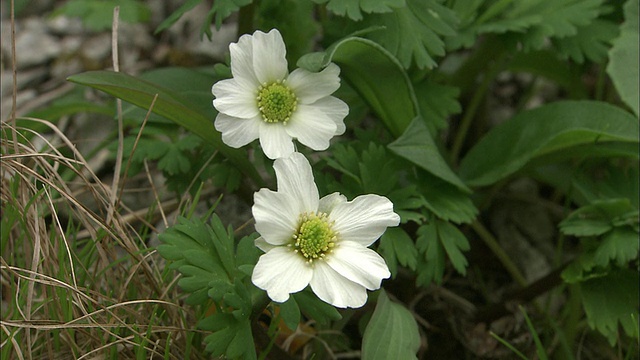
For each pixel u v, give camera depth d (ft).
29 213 0.60
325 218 0.49
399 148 0.58
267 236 0.47
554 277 0.66
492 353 0.68
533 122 0.68
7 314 0.57
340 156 0.59
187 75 0.70
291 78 0.54
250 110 0.53
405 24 0.62
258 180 0.63
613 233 0.61
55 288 0.56
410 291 0.70
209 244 0.50
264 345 0.54
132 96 0.56
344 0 0.59
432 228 0.59
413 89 0.65
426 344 0.68
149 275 0.56
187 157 0.64
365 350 0.52
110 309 0.55
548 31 0.67
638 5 0.69
